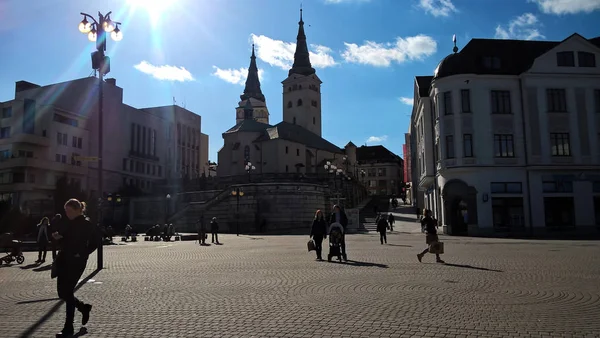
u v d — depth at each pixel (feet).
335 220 61.11
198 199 211.41
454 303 30.96
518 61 151.12
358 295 34.22
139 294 36.27
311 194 195.52
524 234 138.21
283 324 25.61
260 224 186.39
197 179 264.52
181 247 96.12
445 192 143.74
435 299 32.40
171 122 349.00
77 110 276.62
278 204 189.78
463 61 145.48
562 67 146.10
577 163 142.82
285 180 224.33
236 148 292.40
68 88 281.13
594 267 50.62
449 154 143.54
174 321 26.84
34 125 230.48
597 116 145.28
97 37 66.54
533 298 32.65
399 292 35.35
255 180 228.02
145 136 318.04
